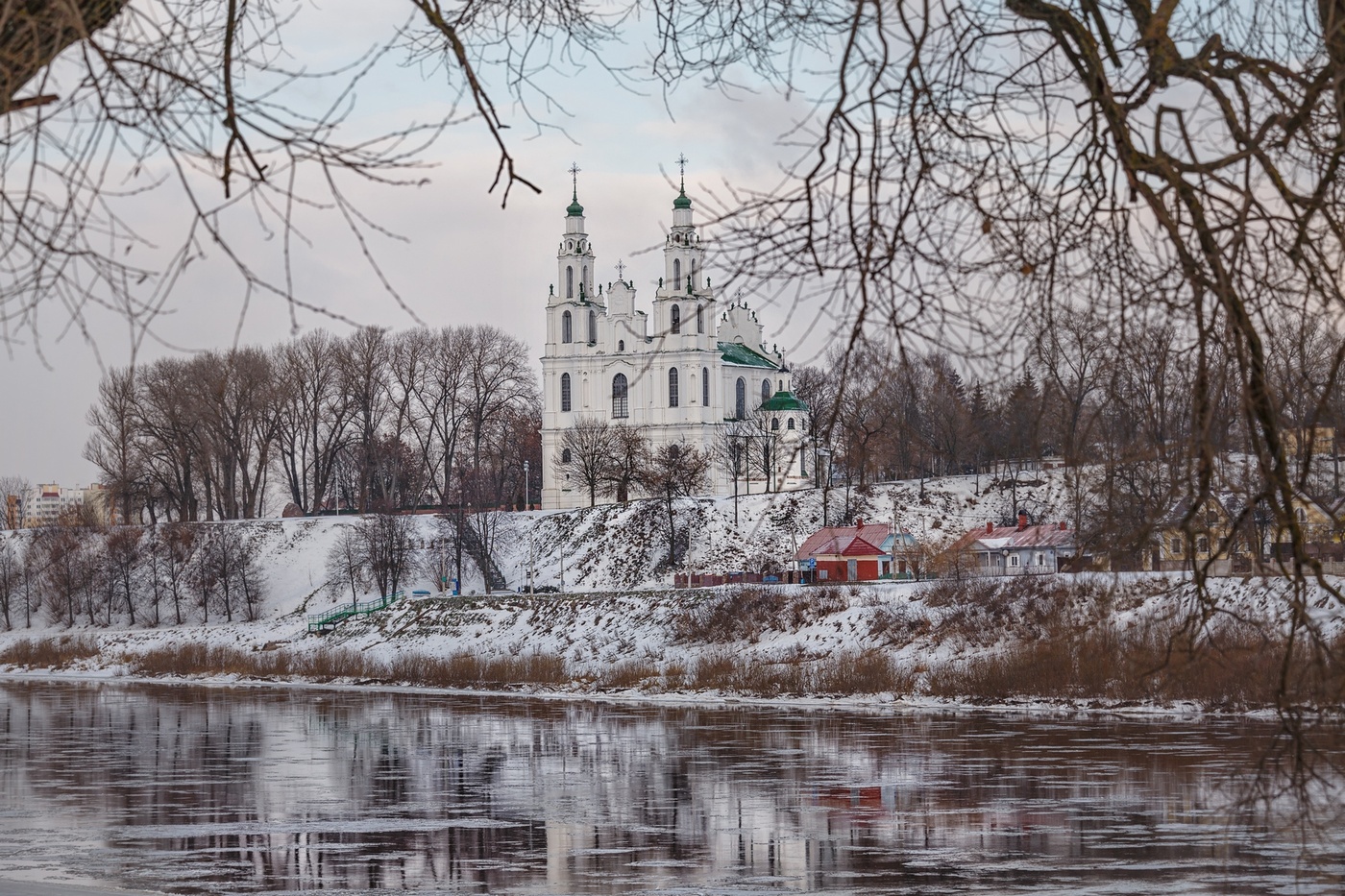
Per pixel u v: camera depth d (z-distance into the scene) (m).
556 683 164.25
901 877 60.62
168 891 58.94
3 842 70.06
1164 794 78.88
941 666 138.62
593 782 90.56
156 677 195.25
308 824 75.56
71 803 83.06
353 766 99.12
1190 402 20.53
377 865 64.50
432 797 84.94
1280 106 19.53
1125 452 21.17
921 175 18.53
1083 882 58.41
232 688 175.50
